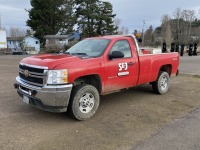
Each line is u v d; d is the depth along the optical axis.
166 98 7.51
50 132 4.88
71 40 54.56
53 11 51.34
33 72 5.31
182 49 27.81
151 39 75.81
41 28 51.66
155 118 5.74
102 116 5.84
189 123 5.45
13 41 66.56
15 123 5.29
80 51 6.44
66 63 5.25
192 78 11.29
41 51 48.09
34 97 5.25
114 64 6.11
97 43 6.42
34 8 51.50
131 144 4.42
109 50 6.10
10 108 6.25
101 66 5.81
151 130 5.05
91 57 5.80
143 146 4.35
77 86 5.49
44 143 4.42
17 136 4.67
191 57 25.19
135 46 6.84
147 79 7.27
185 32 79.50
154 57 7.39
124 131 4.98
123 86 6.53
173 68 8.32
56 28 53.06
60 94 5.09
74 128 5.10
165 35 80.94
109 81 6.06
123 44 6.54
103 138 4.65
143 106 6.65
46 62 5.22
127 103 6.92
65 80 5.14
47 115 5.81
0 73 12.03
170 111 6.26
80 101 5.47
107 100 7.21
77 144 4.40
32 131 4.91
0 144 4.35
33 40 57.12
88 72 5.52
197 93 8.20
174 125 5.32
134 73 6.71
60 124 5.30
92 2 54.09
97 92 5.76
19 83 5.73
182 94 8.03
